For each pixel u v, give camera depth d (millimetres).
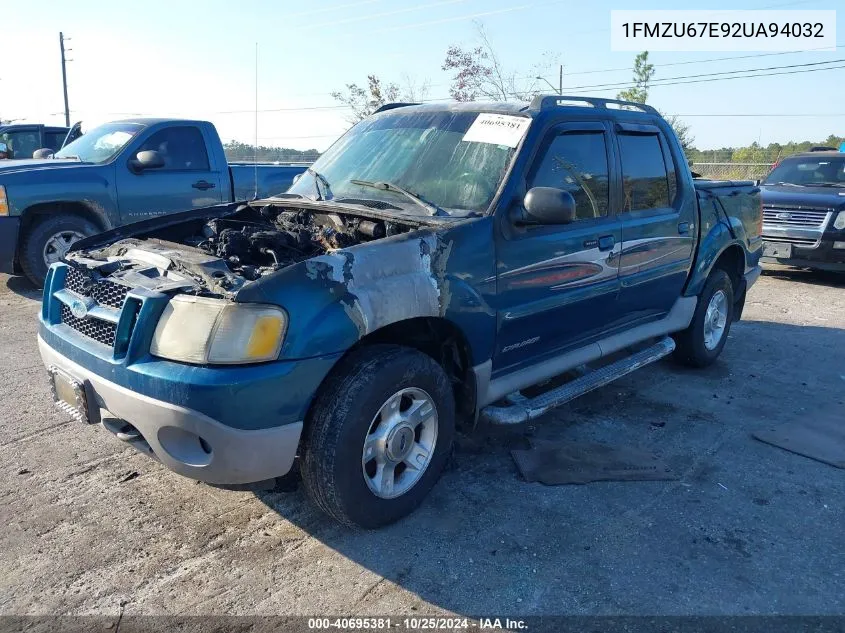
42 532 3133
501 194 3568
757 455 4105
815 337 6840
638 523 3316
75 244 3729
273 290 2709
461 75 20766
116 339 2834
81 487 3533
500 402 3955
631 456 3992
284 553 3031
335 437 2885
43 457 3842
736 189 5863
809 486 3734
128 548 3035
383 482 3148
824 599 2785
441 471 3449
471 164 3801
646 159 4691
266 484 2961
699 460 4023
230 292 2742
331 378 2965
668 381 5422
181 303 2752
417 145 4082
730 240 5551
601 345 4496
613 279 4320
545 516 3357
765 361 6027
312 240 3578
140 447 2967
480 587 2824
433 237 3230
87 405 2996
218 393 2600
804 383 5449
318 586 2812
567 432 4367
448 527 3254
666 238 4766
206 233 4055
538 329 3879
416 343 3580
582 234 4008
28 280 8531
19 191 7426
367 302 2930
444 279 3248
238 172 9273
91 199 7906
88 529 3168
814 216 9391
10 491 3475
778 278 10289
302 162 10375
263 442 2723
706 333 5652
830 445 4223
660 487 3678
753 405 4934
